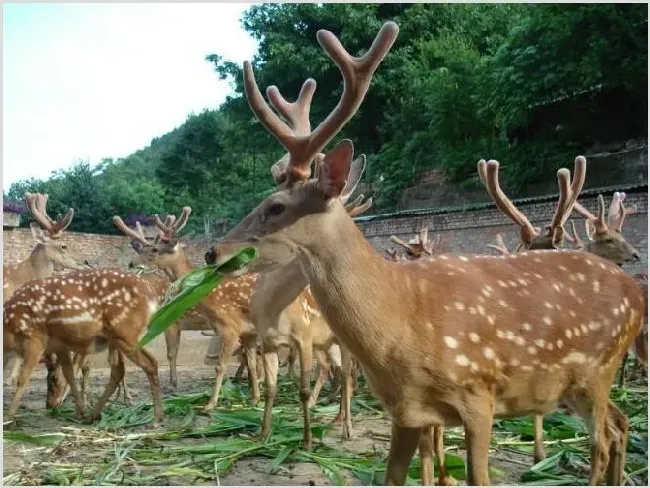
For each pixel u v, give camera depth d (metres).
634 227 6.20
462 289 1.48
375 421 2.88
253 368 3.38
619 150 8.58
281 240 1.43
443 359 1.40
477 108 10.04
